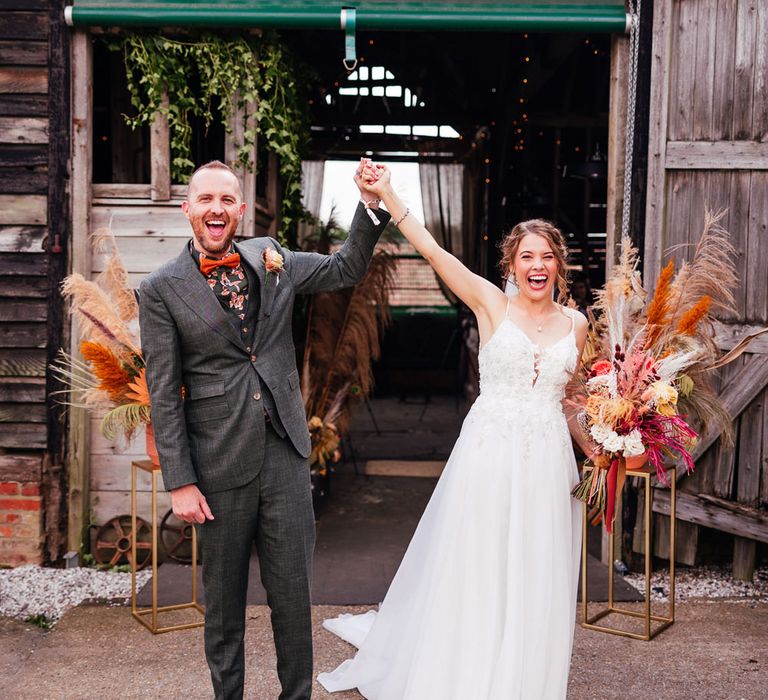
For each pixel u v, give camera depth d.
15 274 4.18
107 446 4.30
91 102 4.21
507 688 2.31
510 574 2.42
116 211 4.25
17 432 4.23
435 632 2.48
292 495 2.43
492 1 4.10
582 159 9.20
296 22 4.09
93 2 4.06
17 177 4.16
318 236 5.73
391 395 11.28
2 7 4.10
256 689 2.88
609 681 2.95
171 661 3.12
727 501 4.02
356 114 8.95
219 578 2.41
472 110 9.14
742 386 3.98
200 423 2.38
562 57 7.24
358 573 4.08
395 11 4.09
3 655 3.19
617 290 3.37
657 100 4.04
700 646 3.27
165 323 2.32
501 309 2.64
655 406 2.65
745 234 3.95
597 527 4.96
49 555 4.27
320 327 5.18
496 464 2.51
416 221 2.63
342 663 3.05
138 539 4.29
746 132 3.93
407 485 6.02
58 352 4.20
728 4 3.92
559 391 2.63
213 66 4.19
